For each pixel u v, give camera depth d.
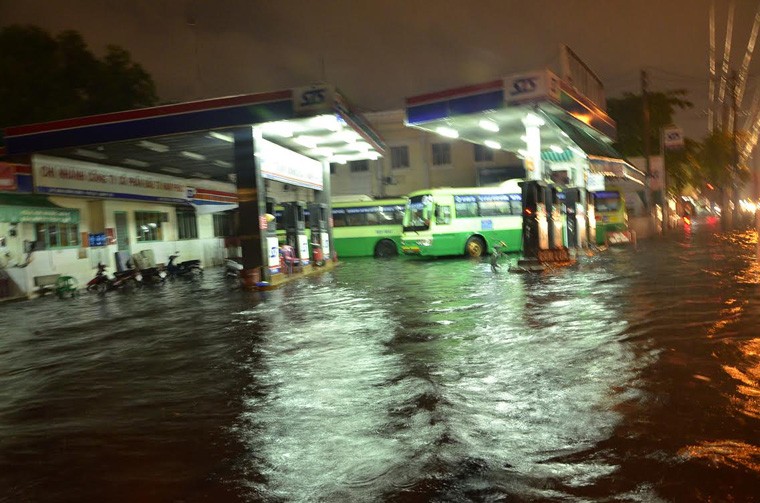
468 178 38.69
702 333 7.89
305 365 7.29
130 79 23.67
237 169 16.31
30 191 17.44
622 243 28.02
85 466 4.48
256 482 4.02
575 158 23.72
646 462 4.00
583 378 6.06
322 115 15.02
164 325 11.28
